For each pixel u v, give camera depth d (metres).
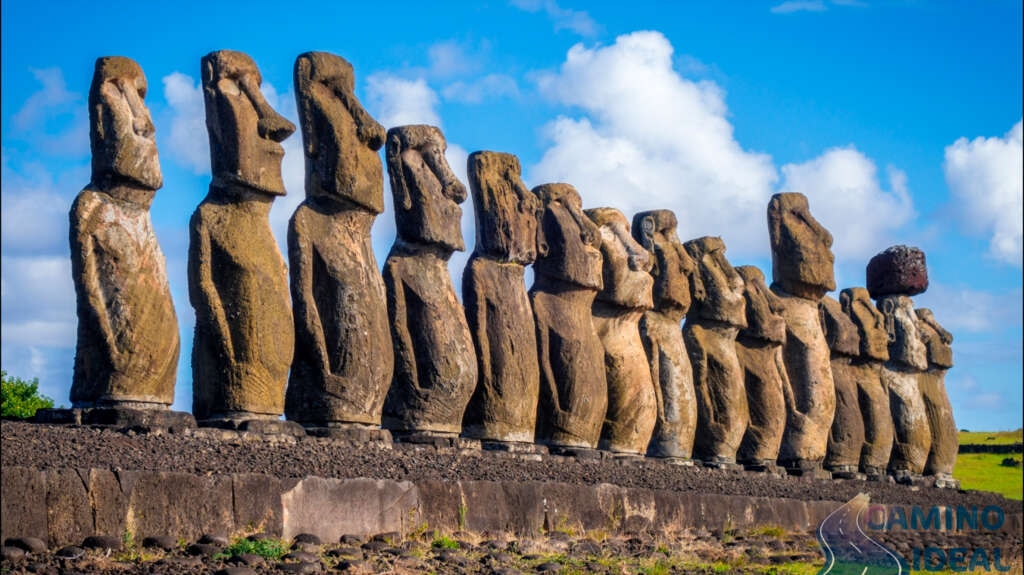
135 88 18.20
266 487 16.06
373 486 17.55
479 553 17.42
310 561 14.92
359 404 20.48
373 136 21.09
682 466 26.22
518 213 24.11
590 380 24.80
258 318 19.03
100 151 17.80
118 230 17.80
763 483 27.08
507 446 23.19
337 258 20.70
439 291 22.61
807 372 31.42
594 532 20.86
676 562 19.27
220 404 18.94
